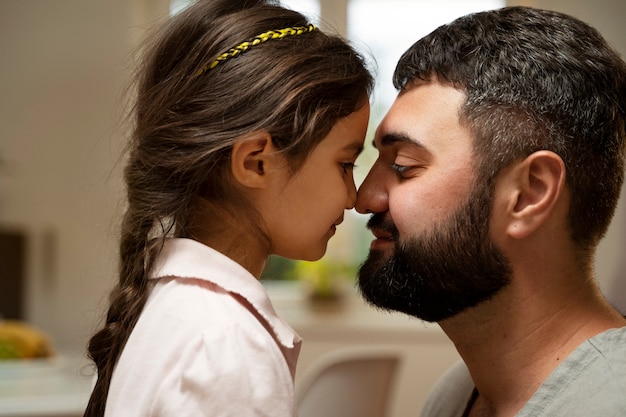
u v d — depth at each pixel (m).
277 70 1.11
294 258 1.18
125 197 1.32
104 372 1.12
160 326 1.04
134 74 1.33
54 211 3.87
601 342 1.01
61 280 3.84
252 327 1.04
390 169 1.15
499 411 1.12
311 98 1.11
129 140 1.25
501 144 1.04
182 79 1.13
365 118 1.18
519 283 1.06
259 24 1.15
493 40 1.09
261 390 0.99
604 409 0.93
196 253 1.09
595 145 1.05
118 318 1.13
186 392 0.98
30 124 3.91
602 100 1.05
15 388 2.60
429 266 1.08
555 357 1.07
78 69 3.90
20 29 3.93
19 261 3.86
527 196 1.05
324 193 1.14
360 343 3.89
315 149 1.12
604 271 3.22
